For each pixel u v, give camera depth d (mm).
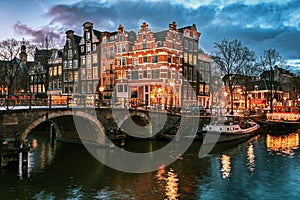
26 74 63719
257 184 18141
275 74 73438
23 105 26328
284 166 22125
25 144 21344
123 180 18969
